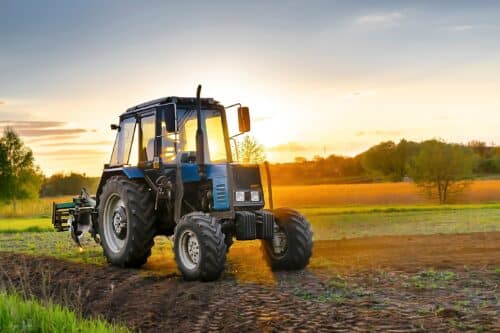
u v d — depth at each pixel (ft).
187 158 31.40
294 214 31.91
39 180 184.85
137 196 33.65
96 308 23.57
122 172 36.29
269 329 19.25
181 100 32.71
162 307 23.18
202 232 28.30
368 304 22.21
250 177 31.45
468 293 24.29
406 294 24.26
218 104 33.73
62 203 44.34
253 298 24.04
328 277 29.14
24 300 23.53
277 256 32.17
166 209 34.47
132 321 21.31
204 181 31.37
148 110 34.17
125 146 36.35
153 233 33.81
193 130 32.81
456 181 164.45
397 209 107.86
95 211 38.27
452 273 29.09
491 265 31.96
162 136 32.99
